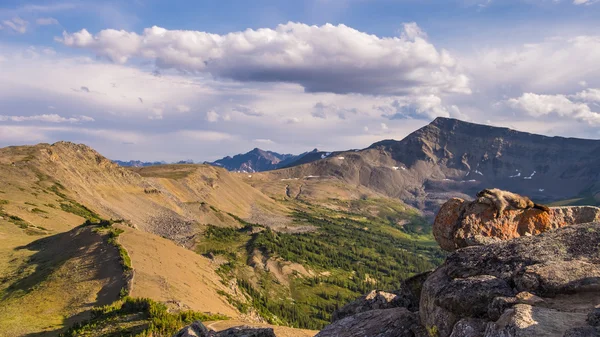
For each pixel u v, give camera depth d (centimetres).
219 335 2019
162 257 8069
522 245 1321
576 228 1319
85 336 4212
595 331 814
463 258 1378
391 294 1983
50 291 6028
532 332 902
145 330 4106
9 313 5228
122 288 5706
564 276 1109
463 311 1171
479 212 1766
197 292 6806
